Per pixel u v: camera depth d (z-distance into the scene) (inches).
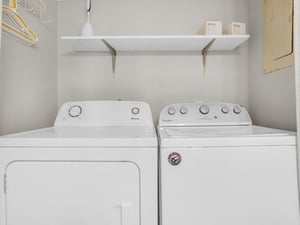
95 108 62.4
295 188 38.4
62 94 74.8
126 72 75.1
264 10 60.9
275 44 55.2
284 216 38.2
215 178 37.8
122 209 37.6
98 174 37.8
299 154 37.2
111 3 74.6
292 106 48.8
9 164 37.9
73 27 74.6
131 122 61.5
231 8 74.5
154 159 37.7
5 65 45.4
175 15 74.6
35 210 38.0
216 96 75.0
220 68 75.1
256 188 38.1
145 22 74.7
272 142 38.5
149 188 37.7
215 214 37.7
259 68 65.7
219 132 46.1
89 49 72.7
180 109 63.2
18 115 50.3
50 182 37.9
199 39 61.8
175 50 74.1
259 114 66.2
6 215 37.9
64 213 37.9
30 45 55.3
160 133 45.5
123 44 66.5
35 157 37.9
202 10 74.6
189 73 75.1
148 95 75.1
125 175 37.8
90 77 75.2
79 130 52.5
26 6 52.9
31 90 56.4
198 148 37.7
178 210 37.4
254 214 38.0
